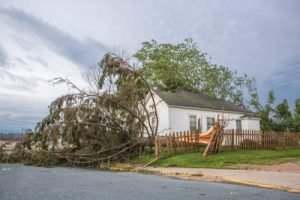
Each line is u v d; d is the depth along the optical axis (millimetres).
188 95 29266
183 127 25125
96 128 17734
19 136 19312
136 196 7758
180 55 38125
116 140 17984
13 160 19531
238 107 31906
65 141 17828
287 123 37531
